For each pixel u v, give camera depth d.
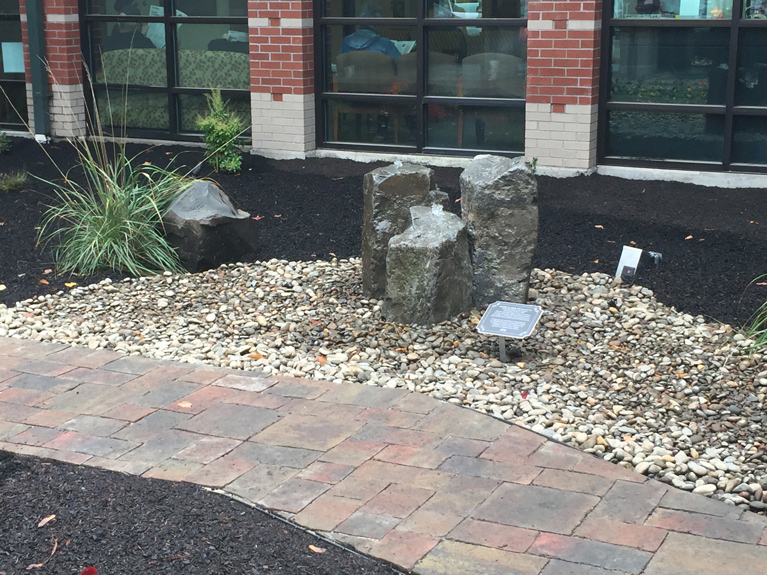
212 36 11.80
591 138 9.97
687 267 7.25
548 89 9.92
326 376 5.52
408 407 5.05
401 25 10.78
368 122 11.25
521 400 5.18
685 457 4.51
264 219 8.85
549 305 6.56
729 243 7.83
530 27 9.83
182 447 4.59
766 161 9.66
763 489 4.27
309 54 11.06
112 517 3.90
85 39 12.32
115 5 12.13
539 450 4.56
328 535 3.80
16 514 3.94
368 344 5.98
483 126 10.78
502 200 6.28
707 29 9.55
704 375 5.48
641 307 6.45
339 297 6.82
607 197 9.35
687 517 3.95
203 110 12.12
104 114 12.59
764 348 5.74
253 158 11.34
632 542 3.75
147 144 12.24
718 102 9.70
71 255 7.66
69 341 6.12
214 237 7.54
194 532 3.78
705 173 9.73
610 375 5.52
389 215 6.61
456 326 6.20
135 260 7.57
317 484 4.21
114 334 6.21
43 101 12.26
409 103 10.98
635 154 10.20
